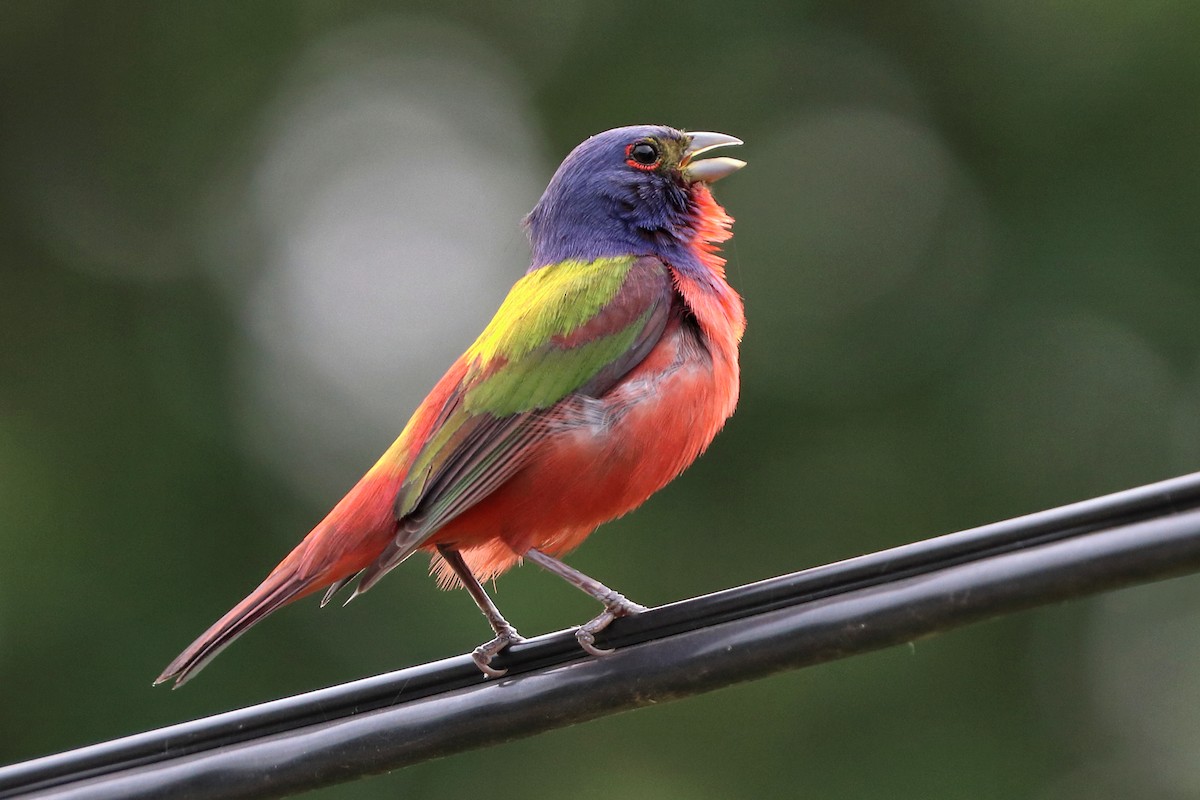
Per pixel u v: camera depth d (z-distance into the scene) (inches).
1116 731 573.6
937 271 612.7
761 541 587.2
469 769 552.7
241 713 263.6
